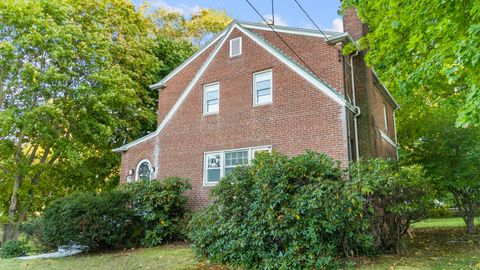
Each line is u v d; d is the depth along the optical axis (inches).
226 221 343.6
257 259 313.9
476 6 215.5
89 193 449.4
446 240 445.4
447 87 506.6
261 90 497.4
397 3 287.0
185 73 677.3
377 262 305.9
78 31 652.1
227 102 523.5
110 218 430.6
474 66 221.6
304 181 323.9
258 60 507.2
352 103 470.3
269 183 321.7
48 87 614.9
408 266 289.3
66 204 414.9
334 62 474.0
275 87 481.4
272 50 494.0
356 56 501.4
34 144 679.1
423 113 700.0
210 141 525.0
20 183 655.1
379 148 525.7
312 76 449.7
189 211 503.8
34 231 473.4
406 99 680.4
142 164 602.9
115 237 430.0
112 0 821.2
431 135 538.6
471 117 215.3
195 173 528.1
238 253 320.5
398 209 324.8
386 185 319.6
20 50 600.4
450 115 528.7
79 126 682.8
